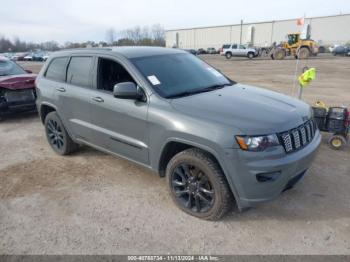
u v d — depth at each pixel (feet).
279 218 11.14
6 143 20.11
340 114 17.24
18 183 14.34
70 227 10.98
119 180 14.33
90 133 14.65
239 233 10.41
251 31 228.22
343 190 12.92
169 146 11.44
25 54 179.83
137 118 12.03
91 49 14.93
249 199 9.97
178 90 12.42
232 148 9.61
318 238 10.05
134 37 245.86
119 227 10.89
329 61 91.76
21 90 24.89
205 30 253.44
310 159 10.79
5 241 10.34
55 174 15.16
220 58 129.90
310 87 40.88
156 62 13.43
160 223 11.05
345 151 17.19
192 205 11.45
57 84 16.15
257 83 45.96
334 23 198.80
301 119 10.89
